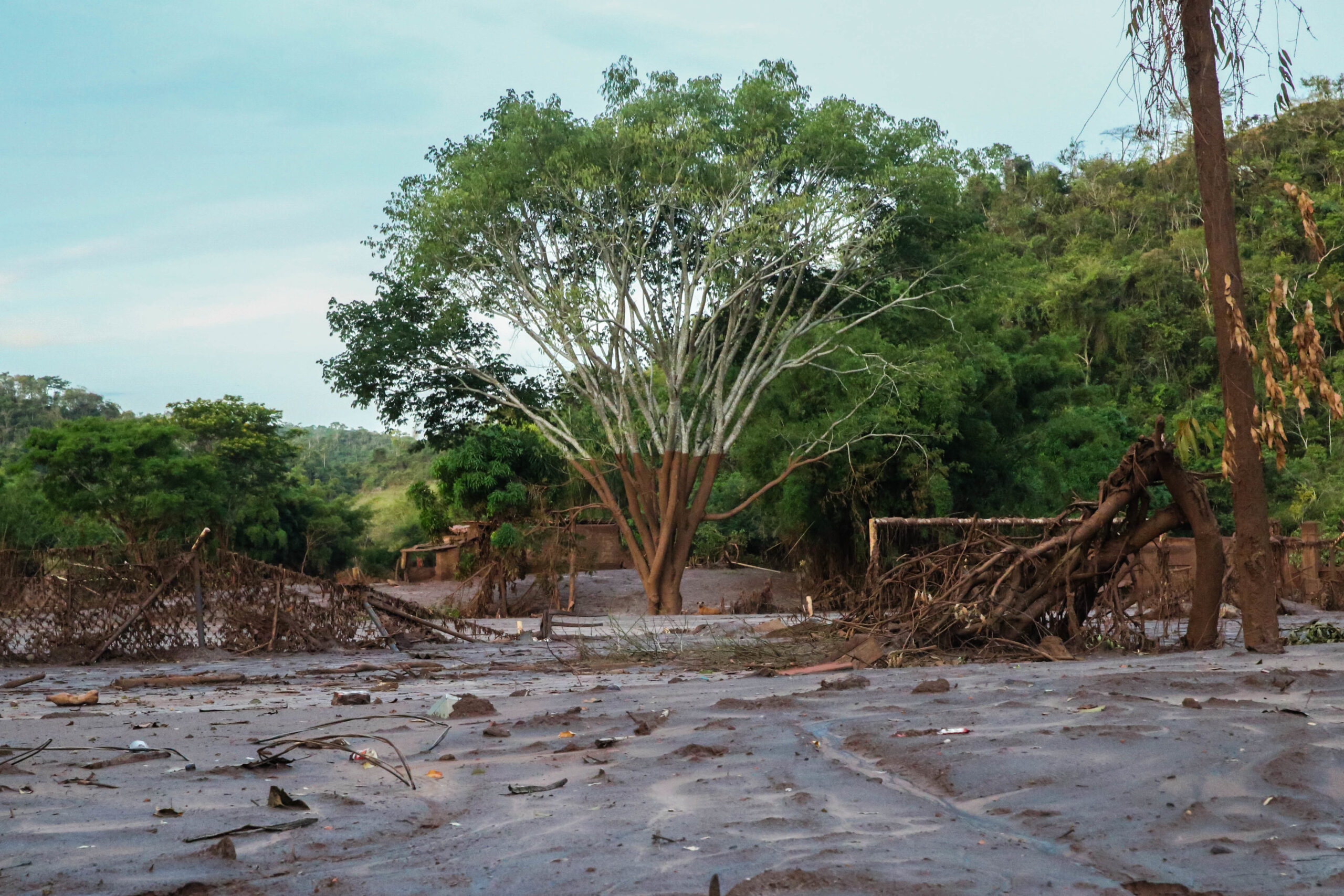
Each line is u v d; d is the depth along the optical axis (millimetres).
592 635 17828
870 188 28766
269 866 3781
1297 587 21875
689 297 29297
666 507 29891
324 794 4863
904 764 5086
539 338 30422
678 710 7258
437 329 31031
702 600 33250
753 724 6430
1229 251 10461
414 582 40406
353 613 15836
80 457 43625
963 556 12539
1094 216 85688
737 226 27984
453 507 39219
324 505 65188
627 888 3383
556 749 5965
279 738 6582
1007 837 3832
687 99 29344
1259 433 10242
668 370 29844
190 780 5250
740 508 30094
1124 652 11445
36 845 4008
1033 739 5328
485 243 29469
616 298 30359
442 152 30719
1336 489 47375
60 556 14492
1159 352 68562
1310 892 3131
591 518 41094
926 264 30578
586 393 31141
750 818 4188
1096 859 3516
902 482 32688
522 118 28688
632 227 29609
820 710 6949
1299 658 9453
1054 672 8992
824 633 13789
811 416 33438
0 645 13867
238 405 63594
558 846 3902
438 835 4172
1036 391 39312
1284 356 9820
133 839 4098
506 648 16078
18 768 5477
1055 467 39812
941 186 28391
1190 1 10398
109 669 13156
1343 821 3859
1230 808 4047
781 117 29500
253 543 57344
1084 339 70500
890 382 31234
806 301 33250
